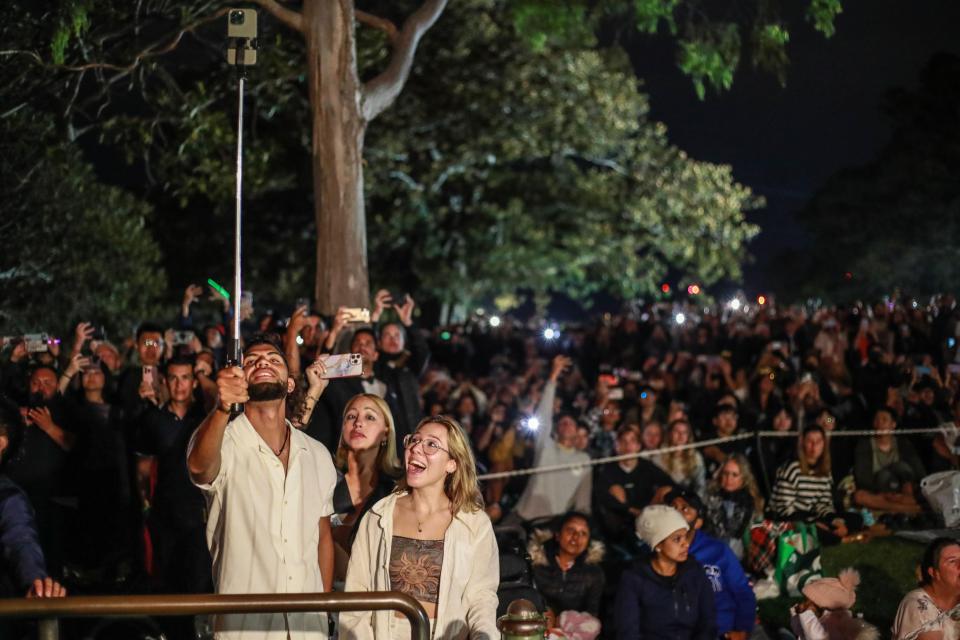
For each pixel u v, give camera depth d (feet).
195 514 25.36
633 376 51.11
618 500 35.50
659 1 54.13
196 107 59.47
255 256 122.11
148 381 33.73
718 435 40.14
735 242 130.41
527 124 118.32
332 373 23.29
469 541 18.25
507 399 46.42
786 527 32.89
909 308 79.41
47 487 29.71
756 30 54.03
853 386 52.47
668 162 130.21
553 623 27.71
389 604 15.35
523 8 59.36
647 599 26.08
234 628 17.74
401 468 22.65
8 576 18.17
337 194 47.06
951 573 24.36
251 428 17.99
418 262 124.16
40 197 57.26
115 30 53.83
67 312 59.21
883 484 38.17
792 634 29.63
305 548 18.15
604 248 129.70
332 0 46.80
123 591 30.94
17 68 51.47
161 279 67.97
